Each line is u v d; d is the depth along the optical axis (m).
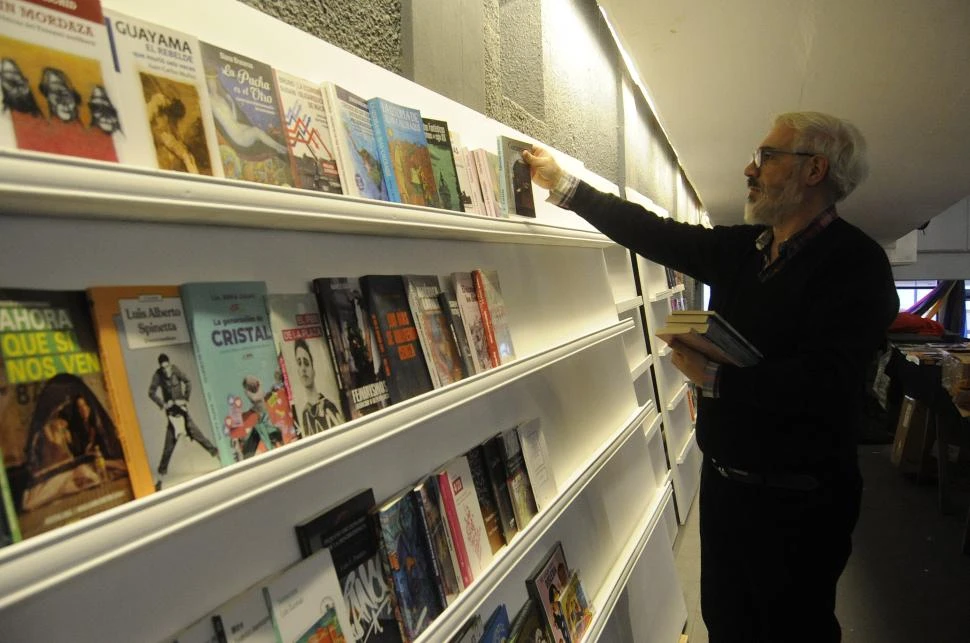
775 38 2.36
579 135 2.49
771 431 1.60
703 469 1.90
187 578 0.68
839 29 2.26
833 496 1.61
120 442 0.55
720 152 4.56
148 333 0.60
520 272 1.66
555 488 1.46
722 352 1.47
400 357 0.95
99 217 0.62
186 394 0.63
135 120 0.60
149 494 0.55
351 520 0.87
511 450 1.31
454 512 1.05
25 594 0.40
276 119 0.77
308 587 0.76
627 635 1.92
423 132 1.08
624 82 3.25
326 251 0.95
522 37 1.88
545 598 1.34
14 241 0.56
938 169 4.58
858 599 2.94
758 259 1.71
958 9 2.07
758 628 1.79
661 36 2.36
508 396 1.49
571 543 1.68
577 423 1.85
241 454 0.66
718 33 2.33
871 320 1.44
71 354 0.53
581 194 1.86
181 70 0.65
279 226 0.82
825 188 1.56
